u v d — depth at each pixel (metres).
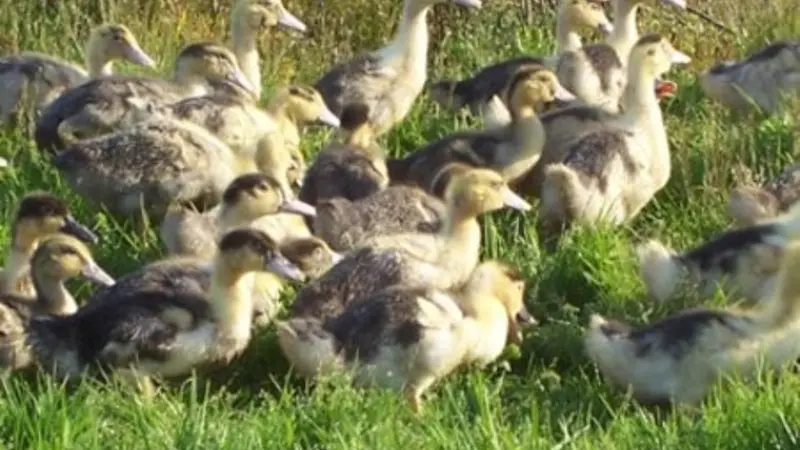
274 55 22.61
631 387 14.57
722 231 17.33
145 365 14.31
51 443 13.04
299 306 15.09
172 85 19.52
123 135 17.59
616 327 14.77
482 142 18.41
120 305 14.38
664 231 17.95
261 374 14.92
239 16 20.97
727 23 23.50
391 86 20.48
